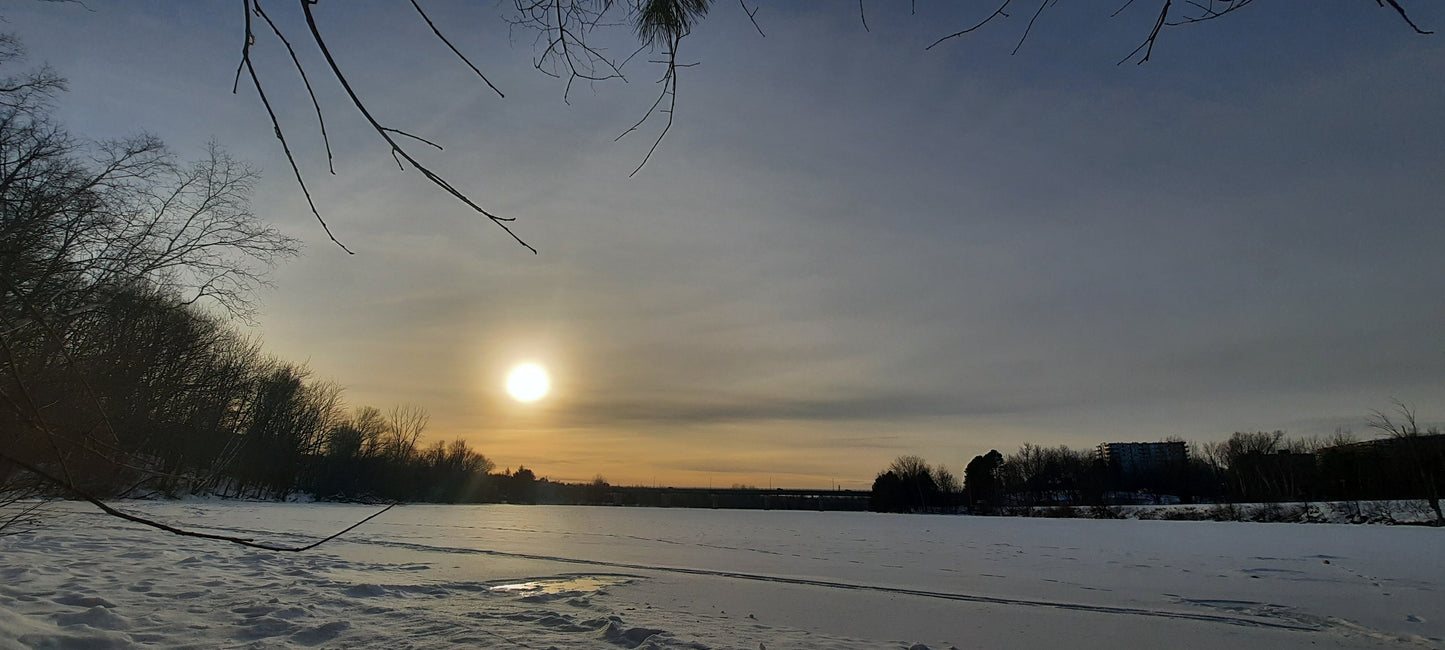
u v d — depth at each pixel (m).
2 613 5.83
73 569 9.73
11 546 11.26
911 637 9.02
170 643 6.32
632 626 8.05
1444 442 45.25
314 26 1.70
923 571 16.61
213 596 8.59
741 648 7.42
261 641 6.65
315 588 9.65
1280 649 9.02
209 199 13.24
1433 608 11.88
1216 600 12.62
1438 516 38.81
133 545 13.10
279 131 1.86
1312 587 14.38
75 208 6.27
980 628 9.80
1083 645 9.00
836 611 10.73
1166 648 8.98
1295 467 61.75
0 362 2.12
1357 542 26.25
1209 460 83.75
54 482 1.93
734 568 16.22
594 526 34.22
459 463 89.44
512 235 1.97
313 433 55.78
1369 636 9.82
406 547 18.41
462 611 8.74
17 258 2.95
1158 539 28.84
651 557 18.33
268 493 46.66
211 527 20.30
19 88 8.08
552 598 10.27
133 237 7.63
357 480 64.12
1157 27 1.96
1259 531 33.81
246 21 1.74
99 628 6.50
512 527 30.58
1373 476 51.94
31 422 2.11
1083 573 16.59
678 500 121.12
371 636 7.16
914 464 93.62
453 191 1.93
